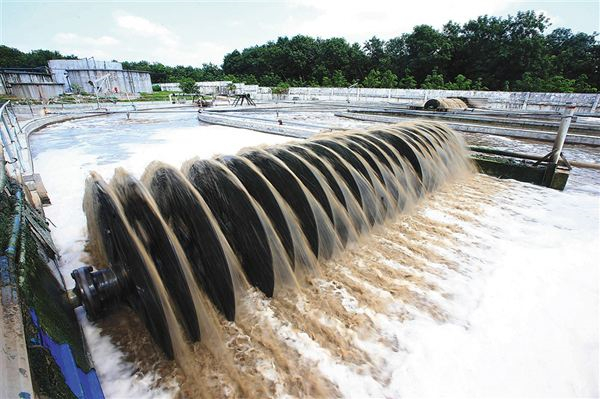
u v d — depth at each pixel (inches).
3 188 171.3
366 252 225.6
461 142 435.2
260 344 145.9
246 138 606.2
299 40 3533.5
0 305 85.5
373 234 251.4
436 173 346.6
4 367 66.7
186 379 128.2
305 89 2046.0
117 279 148.6
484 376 127.6
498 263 205.0
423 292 179.0
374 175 277.1
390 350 141.0
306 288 187.6
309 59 3334.2
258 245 181.9
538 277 189.2
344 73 3093.0
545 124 693.3
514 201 312.3
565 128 330.3
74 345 122.4
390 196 284.5
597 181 376.5
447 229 255.8
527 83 1809.8
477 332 149.6
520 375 127.8
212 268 164.2
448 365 132.7
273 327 156.3
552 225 257.9
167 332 135.3
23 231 142.3
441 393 121.1
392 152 319.0
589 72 1998.0
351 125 779.4
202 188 196.2
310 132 578.6
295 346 144.4
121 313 158.9
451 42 2448.3
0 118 331.9
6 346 72.0
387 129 378.0
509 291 177.3
